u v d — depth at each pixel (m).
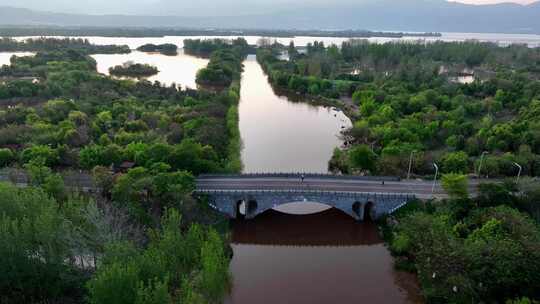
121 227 104.06
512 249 95.88
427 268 103.44
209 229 112.06
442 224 113.88
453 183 128.88
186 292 82.94
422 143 193.00
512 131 196.25
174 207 120.19
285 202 136.62
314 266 120.75
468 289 92.81
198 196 132.12
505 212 114.56
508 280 91.00
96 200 116.31
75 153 158.12
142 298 71.38
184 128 189.88
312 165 186.00
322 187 142.75
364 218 142.62
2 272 84.12
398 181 150.88
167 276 76.31
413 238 116.25
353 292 108.94
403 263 116.31
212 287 87.50
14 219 94.06
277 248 131.00
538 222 120.19
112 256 82.81
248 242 134.62
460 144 187.88
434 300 99.00
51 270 88.44
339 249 130.25
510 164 158.12
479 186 130.50
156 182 122.94
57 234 89.69
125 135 179.38
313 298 106.00
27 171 139.62
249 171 176.62
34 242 89.75
